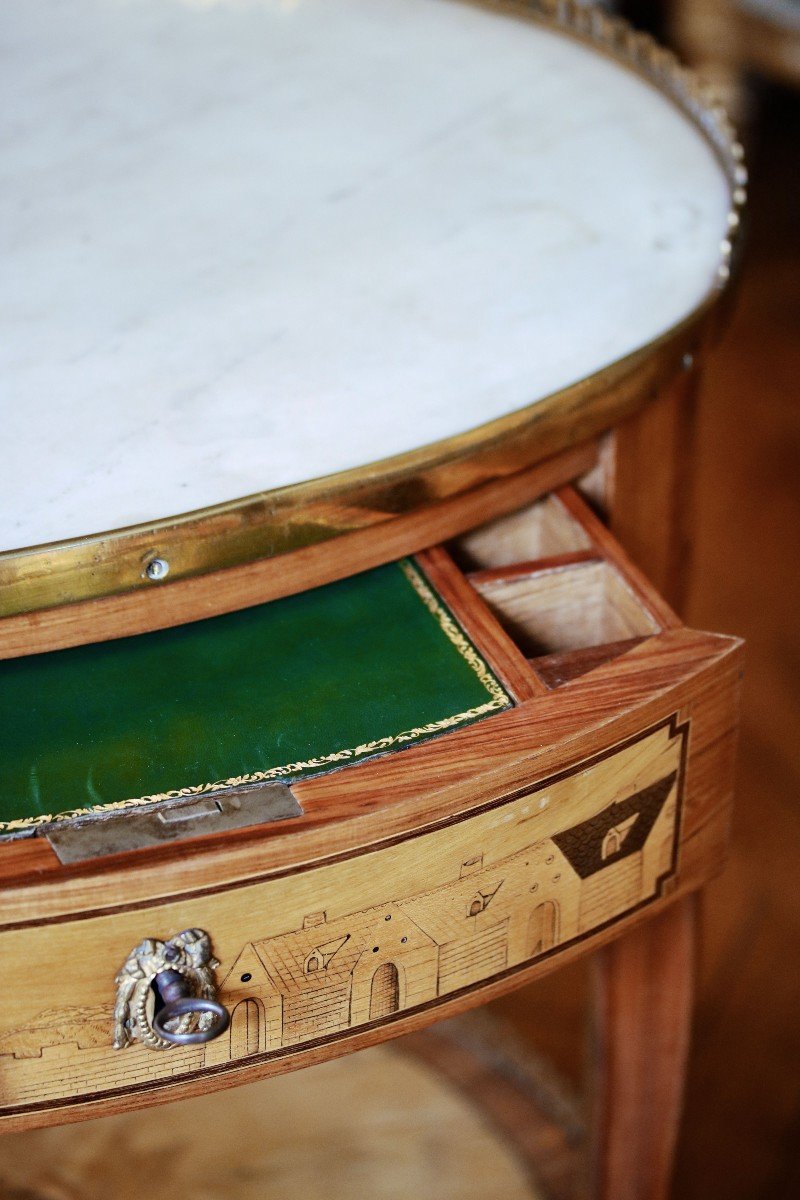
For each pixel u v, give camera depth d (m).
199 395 0.84
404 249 0.93
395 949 0.76
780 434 2.04
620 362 0.85
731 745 0.81
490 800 0.75
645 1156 0.98
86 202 0.98
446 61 1.10
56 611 0.79
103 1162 1.21
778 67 2.06
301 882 0.73
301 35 1.14
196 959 0.73
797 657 1.68
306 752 0.75
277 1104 1.26
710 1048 1.29
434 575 0.83
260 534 0.79
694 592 1.78
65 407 0.84
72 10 1.19
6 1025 0.73
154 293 0.91
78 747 0.76
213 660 0.79
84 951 0.72
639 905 0.82
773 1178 1.19
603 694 0.77
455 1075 1.29
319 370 0.86
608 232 0.94
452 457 0.81
